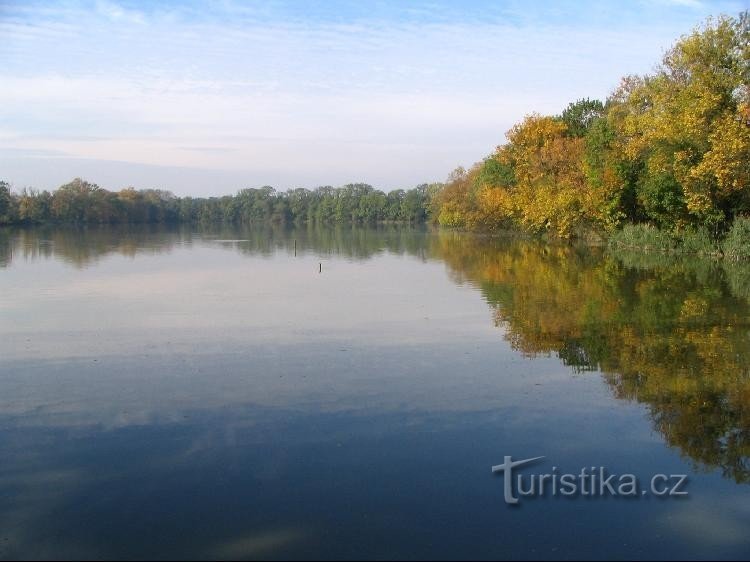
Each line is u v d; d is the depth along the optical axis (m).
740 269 32.84
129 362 14.45
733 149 32.16
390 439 9.82
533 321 19.09
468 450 9.42
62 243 64.31
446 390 12.27
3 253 49.09
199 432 10.14
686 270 32.75
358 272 34.81
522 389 12.34
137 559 6.75
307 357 14.87
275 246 60.88
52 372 13.62
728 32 35.50
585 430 10.21
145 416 10.88
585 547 6.96
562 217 51.62
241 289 27.30
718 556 6.79
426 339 16.75
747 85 35.31
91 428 10.33
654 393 12.03
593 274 31.61
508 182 68.12
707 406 11.31
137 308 22.00
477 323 18.91
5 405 11.48
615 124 48.88
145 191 162.88
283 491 8.16
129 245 61.56
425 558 6.74
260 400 11.70
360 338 16.92
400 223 149.50
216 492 8.15
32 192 124.25
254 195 176.38
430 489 8.23
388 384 12.67
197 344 16.27
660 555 6.83
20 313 20.94
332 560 6.71
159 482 8.42
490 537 7.14
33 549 6.93
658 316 19.64
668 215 44.47
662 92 39.56
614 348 15.52
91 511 7.71
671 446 9.61
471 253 48.66
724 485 8.40
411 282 29.62
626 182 47.78
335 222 156.50
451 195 87.69
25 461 9.07
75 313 20.95
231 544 7.00
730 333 17.08
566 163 54.25
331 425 10.41
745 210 38.84
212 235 88.44
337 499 7.97
